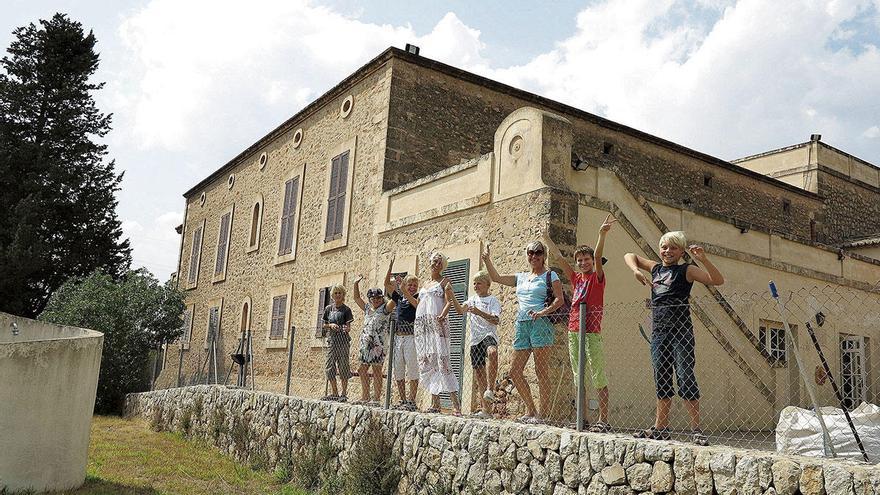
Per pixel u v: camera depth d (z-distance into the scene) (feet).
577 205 29.94
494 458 19.66
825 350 38.29
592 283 19.48
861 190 73.92
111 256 84.94
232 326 67.62
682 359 16.29
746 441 25.36
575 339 19.47
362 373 28.60
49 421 23.07
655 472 15.25
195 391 42.91
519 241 30.63
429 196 38.78
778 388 34.30
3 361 21.57
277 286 58.75
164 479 28.45
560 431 17.93
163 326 61.05
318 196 53.72
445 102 46.37
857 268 43.80
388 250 41.93
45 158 81.05
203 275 79.41
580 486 16.88
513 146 32.42
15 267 74.43
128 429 45.27
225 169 76.89
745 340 33.58
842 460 12.97
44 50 85.97
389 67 45.03
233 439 35.12
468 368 32.55
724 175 56.70
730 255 35.22
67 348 23.95
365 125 47.50
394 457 23.71
